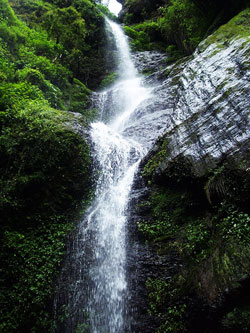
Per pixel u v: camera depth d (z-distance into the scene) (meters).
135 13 24.86
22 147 7.13
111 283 5.68
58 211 7.00
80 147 7.31
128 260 5.73
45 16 15.67
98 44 18.38
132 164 7.75
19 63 10.81
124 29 21.17
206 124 5.72
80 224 6.78
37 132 7.16
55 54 13.04
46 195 6.93
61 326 5.64
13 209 6.50
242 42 6.50
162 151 6.53
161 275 5.27
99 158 7.65
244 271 3.91
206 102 6.09
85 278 5.97
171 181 6.16
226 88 5.79
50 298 5.93
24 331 5.68
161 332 4.78
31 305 5.84
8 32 11.39
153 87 13.36
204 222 5.25
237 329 3.96
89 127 8.16
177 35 16.19
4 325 5.51
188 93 6.95
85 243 6.42
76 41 16.30
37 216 6.75
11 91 8.15
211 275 4.41
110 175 7.64
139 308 5.18
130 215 6.30
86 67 17.02
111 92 14.45
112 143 8.31
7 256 6.12
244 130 4.89
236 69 5.96
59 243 6.55
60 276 6.17
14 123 7.49
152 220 6.03
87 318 5.54
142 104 11.39
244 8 9.82
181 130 6.27
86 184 7.27
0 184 6.63
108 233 6.33
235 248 4.19
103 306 5.54
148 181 6.62
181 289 4.88
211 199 5.05
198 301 4.55
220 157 5.03
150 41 21.20
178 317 4.76
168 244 5.50
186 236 5.32
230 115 5.30
